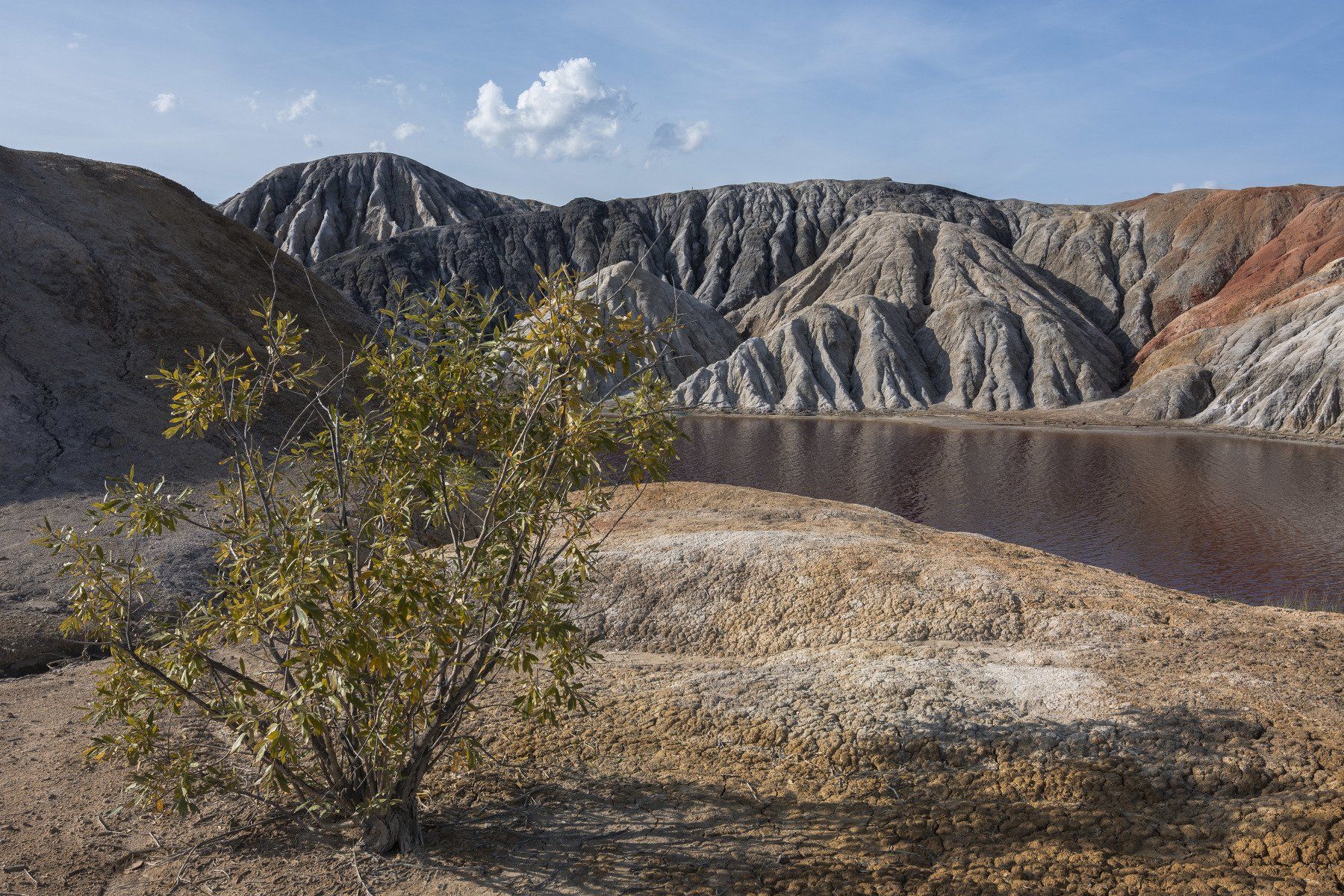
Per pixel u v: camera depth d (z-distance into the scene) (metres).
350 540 6.93
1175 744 8.41
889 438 100.31
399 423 8.01
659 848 7.53
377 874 7.19
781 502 24.47
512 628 7.15
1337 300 117.12
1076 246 182.88
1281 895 6.32
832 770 8.82
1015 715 9.37
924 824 7.74
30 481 23.48
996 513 58.97
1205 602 14.41
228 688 7.54
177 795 7.07
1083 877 6.78
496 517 7.70
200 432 7.82
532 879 7.10
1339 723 8.60
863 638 13.62
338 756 8.37
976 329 142.00
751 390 133.12
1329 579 41.97
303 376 8.36
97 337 30.53
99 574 7.45
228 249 40.22
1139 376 133.00
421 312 8.14
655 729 9.98
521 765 9.26
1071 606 13.45
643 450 7.89
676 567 16.66
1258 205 169.75
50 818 8.22
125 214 37.03
